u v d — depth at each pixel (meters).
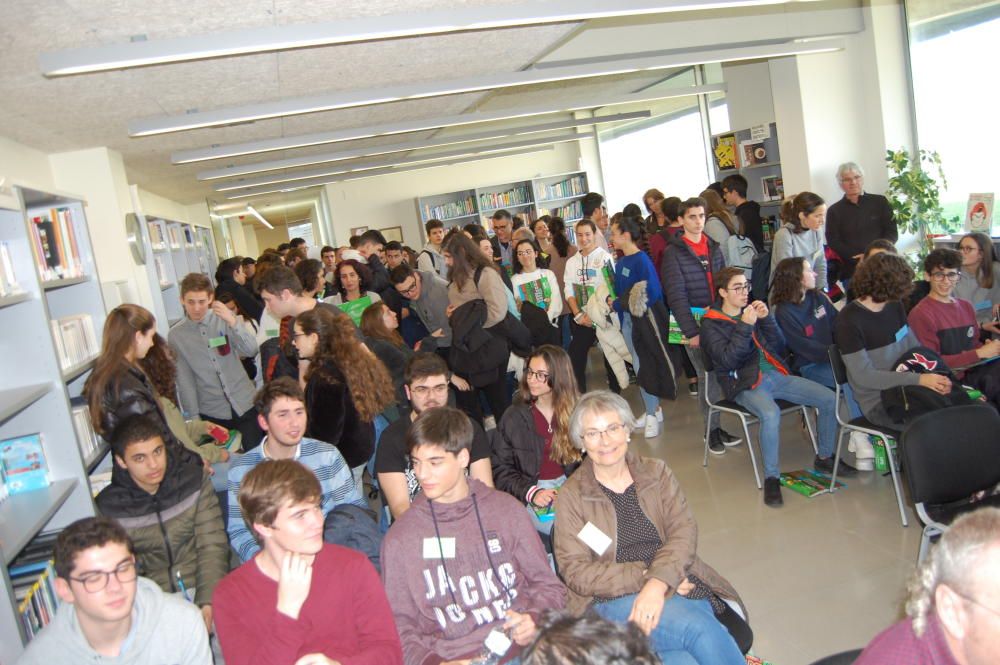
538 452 3.17
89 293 3.92
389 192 13.59
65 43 3.56
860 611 2.96
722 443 5.03
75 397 3.78
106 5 3.19
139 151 6.62
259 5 3.53
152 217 7.13
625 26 8.70
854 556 3.39
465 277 5.23
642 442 5.45
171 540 2.81
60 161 6.17
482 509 2.28
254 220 19.22
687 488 4.49
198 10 3.47
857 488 4.10
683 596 2.30
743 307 4.35
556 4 4.04
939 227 7.25
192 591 2.85
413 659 2.11
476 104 7.82
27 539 2.67
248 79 4.88
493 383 5.25
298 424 2.71
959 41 6.82
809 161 7.61
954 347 4.09
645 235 7.50
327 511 2.77
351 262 5.59
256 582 2.00
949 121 7.09
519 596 2.26
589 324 5.98
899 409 3.63
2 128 4.94
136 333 3.30
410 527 2.25
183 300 4.61
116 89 4.49
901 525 3.62
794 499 4.09
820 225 5.69
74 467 3.20
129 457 2.65
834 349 4.07
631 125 12.71
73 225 3.85
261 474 1.93
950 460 2.76
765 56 6.55
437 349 5.86
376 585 2.05
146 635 1.98
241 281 7.46
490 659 2.07
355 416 3.29
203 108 5.46
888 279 3.78
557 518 2.47
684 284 5.13
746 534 3.77
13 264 3.11
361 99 5.46
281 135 7.26
